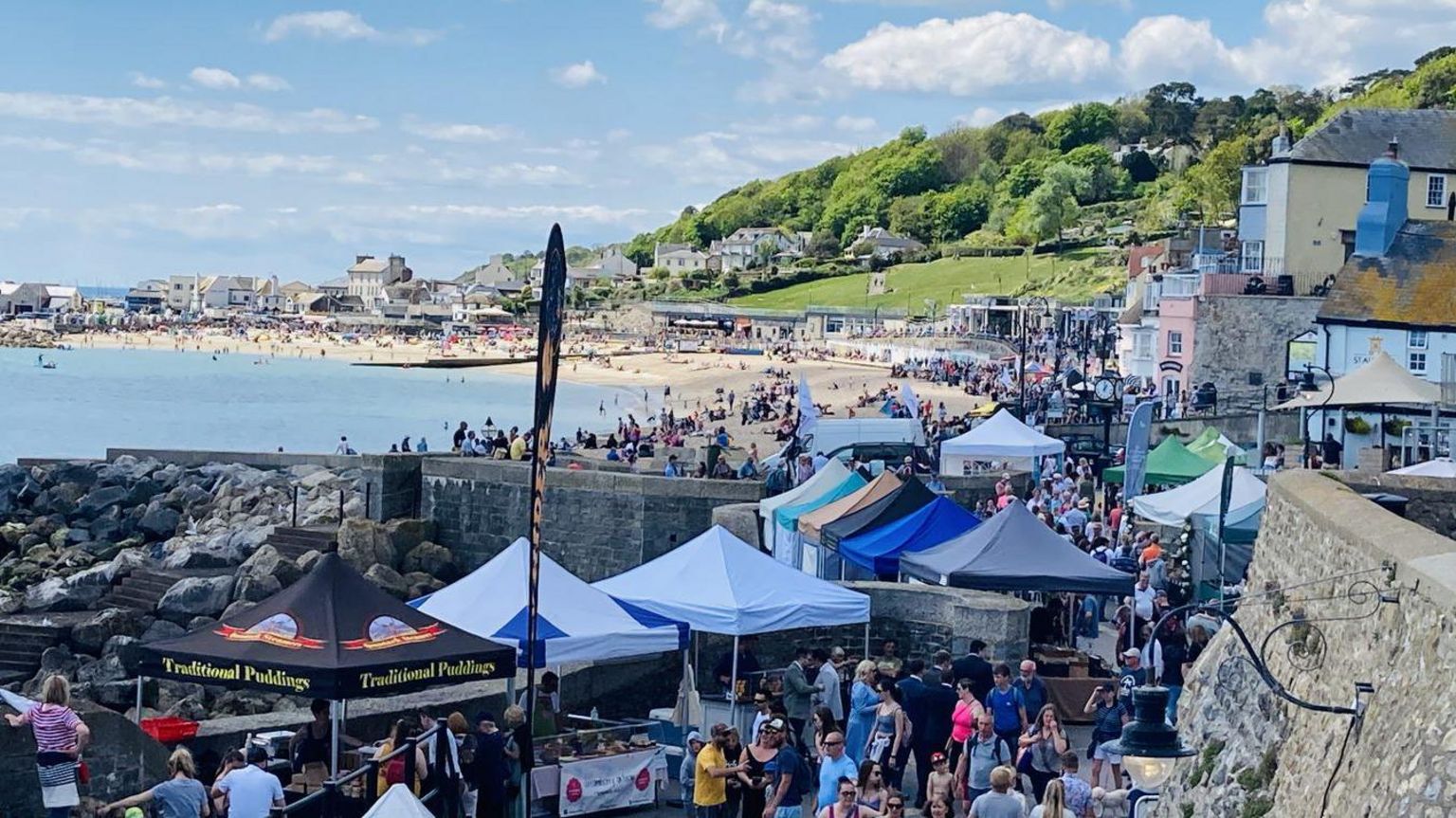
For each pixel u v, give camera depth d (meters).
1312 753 15.06
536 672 25.28
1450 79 167.75
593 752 21.64
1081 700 24.64
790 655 27.81
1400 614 13.60
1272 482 20.80
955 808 19.70
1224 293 71.19
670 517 40.47
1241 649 18.75
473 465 43.25
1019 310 158.50
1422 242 56.28
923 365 143.25
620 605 23.70
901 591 26.75
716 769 19.31
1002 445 44.78
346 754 19.73
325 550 43.72
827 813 16.86
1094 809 18.30
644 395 144.75
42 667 36.47
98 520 52.06
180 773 16.16
